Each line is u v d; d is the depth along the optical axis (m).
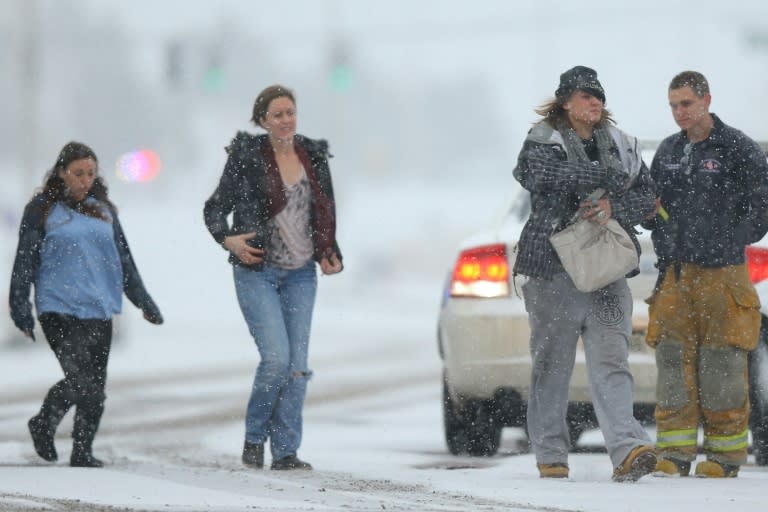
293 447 25.84
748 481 23.00
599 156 23.23
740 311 23.97
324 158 26.47
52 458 27.17
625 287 23.44
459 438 28.83
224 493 21.06
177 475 23.97
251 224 26.00
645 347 26.78
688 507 19.61
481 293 27.38
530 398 23.92
